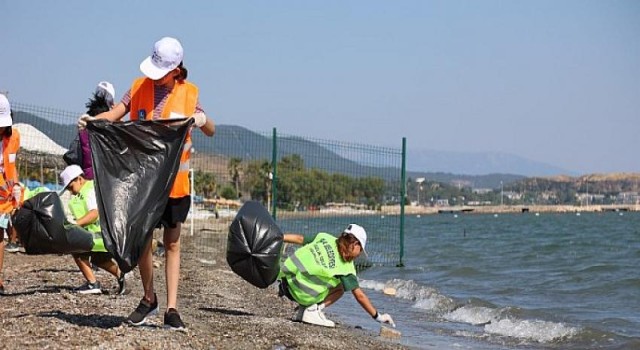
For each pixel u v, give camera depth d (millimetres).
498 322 11492
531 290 16484
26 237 8969
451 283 17828
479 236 48531
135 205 6254
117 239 6160
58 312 7785
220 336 7723
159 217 6324
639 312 13180
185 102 6676
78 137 9758
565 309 13539
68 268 12586
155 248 16188
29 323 7008
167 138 6418
